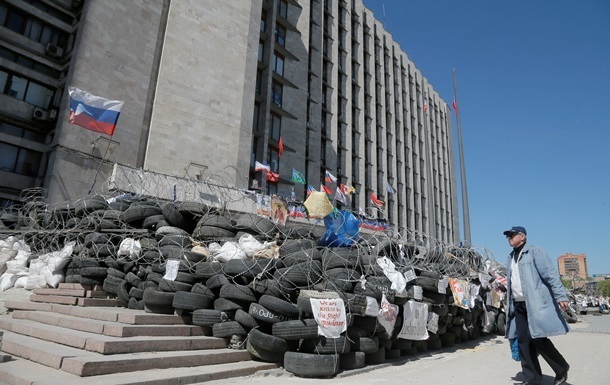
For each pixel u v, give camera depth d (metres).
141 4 26.22
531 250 5.34
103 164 22.58
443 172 71.69
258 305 6.23
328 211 8.53
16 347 5.64
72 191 21.17
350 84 48.12
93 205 10.54
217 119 27.89
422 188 62.66
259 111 34.41
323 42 45.62
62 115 21.97
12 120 22.75
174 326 6.36
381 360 6.99
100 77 23.47
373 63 54.12
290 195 35.38
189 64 27.38
